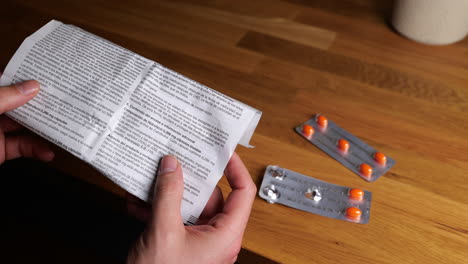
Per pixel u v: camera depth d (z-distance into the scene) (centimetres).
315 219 39
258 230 38
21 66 35
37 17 57
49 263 64
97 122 34
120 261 59
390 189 41
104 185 40
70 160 42
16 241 65
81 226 59
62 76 35
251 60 54
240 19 60
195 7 61
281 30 58
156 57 53
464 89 51
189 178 33
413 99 50
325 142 45
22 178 60
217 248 33
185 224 34
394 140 45
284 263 37
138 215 40
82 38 36
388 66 54
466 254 37
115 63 35
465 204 40
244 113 33
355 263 37
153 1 62
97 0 61
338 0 64
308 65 53
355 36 58
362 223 39
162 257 31
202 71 52
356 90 50
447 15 53
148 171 33
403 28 57
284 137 45
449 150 45
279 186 41
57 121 34
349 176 42
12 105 34
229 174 36
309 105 49
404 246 38
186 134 33
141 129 33
